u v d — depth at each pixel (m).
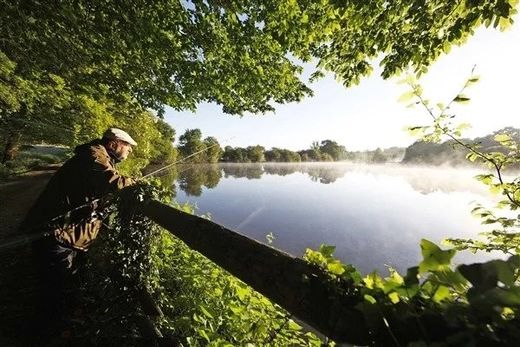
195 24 4.98
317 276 1.09
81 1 4.75
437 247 0.78
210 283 3.62
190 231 2.01
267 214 19.89
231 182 39.72
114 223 3.03
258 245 1.49
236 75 5.86
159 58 5.60
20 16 5.17
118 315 2.71
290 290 1.16
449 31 3.45
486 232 2.67
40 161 25.30
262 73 5.85
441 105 2.60
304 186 42.09
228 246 1.63
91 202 2.88
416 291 0.80
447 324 0.73
